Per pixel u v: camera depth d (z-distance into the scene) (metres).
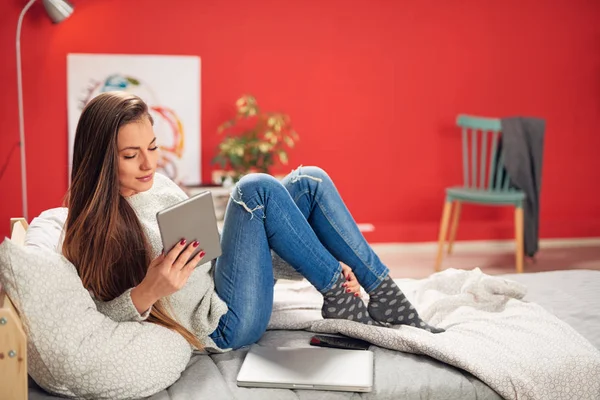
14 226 2.08
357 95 4.60
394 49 4.59
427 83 4.65
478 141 4.77
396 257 4.58
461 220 4.81
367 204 4.71
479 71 4.70
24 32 4.19
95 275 1.74
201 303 1.91
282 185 1.92
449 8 4.61
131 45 4.32
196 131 4.45
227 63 4.43
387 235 4.70
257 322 1.96
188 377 1.80
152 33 4.33
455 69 4.67
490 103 4.74
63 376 1.64
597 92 4.86
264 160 4.33
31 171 4.32
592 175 4.94
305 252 1.94
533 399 1.78
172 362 1.74
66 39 4.24
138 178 1.77
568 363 1.85
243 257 1.91
